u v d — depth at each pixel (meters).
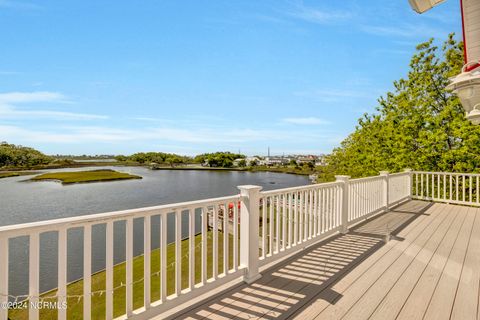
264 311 2.32
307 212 4.00
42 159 129.38
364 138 17.88
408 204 7.59
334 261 3.49
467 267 3.30
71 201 33.56
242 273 2.89
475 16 3.17
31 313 1.52
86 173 91.94
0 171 96.56
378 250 3.92
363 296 2.58
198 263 7.04
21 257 11.19
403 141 12.98
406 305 2.42
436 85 12.68
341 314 2.27
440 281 2.92
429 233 4.81
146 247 2.10
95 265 10.07
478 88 2.69
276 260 3.52
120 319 1.96
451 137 11.76
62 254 1.64
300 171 105.00
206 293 2.62
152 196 38.09
